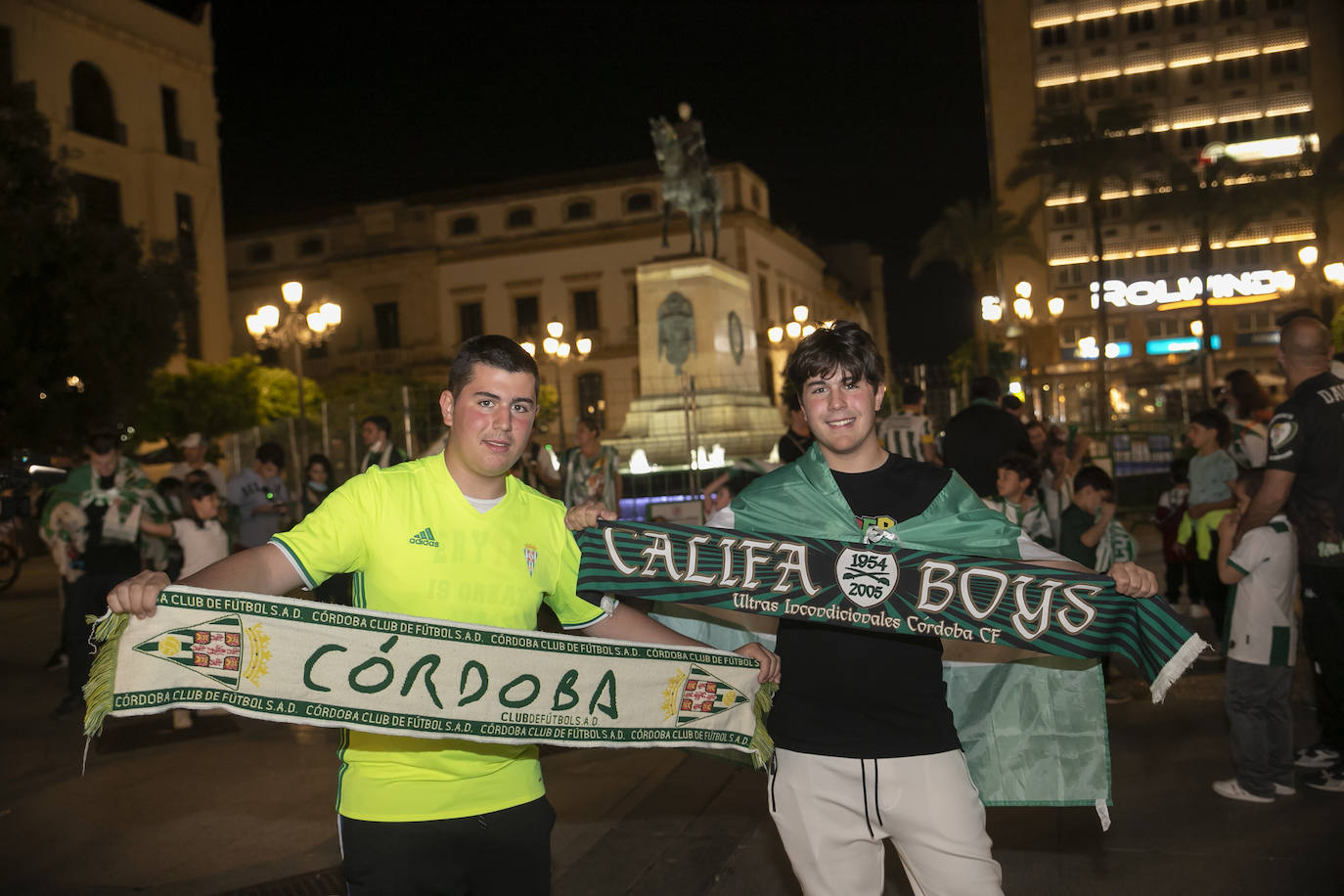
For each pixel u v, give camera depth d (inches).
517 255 1934.1
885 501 111.6
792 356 112.3
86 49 1363.2
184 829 200.4
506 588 100.2
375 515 96.7
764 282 1940.2
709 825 182.1
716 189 875.4
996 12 2236.7
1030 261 2217.0
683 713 107.9
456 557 98.0
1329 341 186.2
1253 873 154.7
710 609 124.8
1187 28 2143.2
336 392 1684.3
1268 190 1368.1
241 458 737.6
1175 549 383.9
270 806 212.2
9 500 352.8
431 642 95.7
